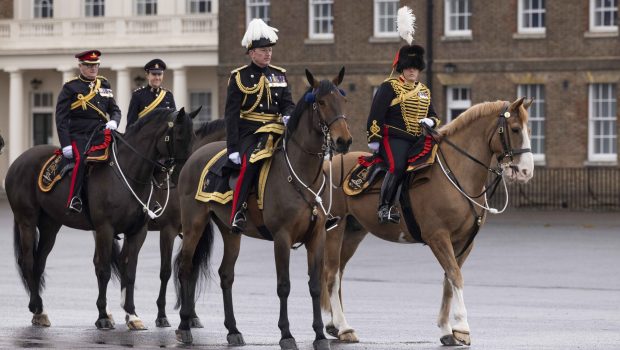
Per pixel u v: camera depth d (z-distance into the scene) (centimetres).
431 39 8950
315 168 2803
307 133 2777
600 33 8494
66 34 10825
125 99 10594
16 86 11019
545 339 3036
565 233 6581
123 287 3400
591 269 4850
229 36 9725
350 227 3219
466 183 2970
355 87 9244
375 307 3762
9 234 6756
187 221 3073
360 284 4416
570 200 8494
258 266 5100
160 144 3216
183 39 10356
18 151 11044
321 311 3034
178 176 3331
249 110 2919
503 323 3362
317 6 9406
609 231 6694
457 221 2956
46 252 3488
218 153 3031
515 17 8744
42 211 3481
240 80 2917
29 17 11281
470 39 8862
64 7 11156
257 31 2942
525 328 3256
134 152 3244
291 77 9450
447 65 8875
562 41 8606
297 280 4556
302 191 2795
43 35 10925
